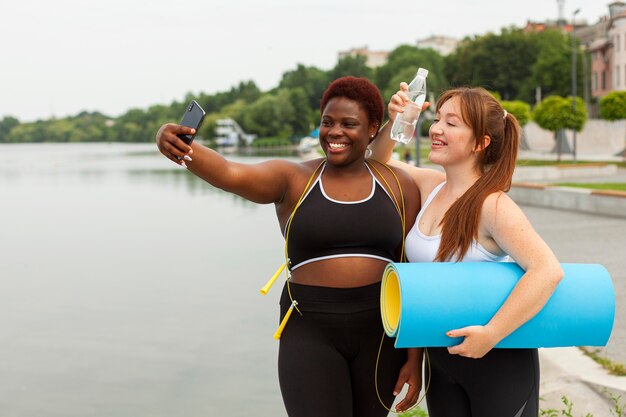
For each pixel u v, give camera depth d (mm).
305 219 3082
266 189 3074
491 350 2846
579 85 79875
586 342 2764
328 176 3172
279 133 130000
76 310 10195
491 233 2807
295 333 3092
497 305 2648
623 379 4730
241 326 8977
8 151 165625
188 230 19031
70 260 14586
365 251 3104
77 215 24281
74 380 7293
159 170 60438
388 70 117188
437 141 3008
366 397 3160
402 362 3221
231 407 6398
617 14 66312
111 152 145625
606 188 19156
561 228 13578
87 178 49344
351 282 3074
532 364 2904
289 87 145500
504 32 94188
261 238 16922
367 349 3102
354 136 3059
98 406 6594
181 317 9562
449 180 3074
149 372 7426
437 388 3045
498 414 2863
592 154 48188
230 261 13766
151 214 23781
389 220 3125
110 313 9930
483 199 2820
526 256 2666
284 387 3059
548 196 17766
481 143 2936
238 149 108938
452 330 2617
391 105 3189
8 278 12711
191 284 11656
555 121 35344
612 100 35469
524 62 90938
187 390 6875
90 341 8609
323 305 3066
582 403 4566
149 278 12320
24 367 7727
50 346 8461
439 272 2674
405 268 2684
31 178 50625
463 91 2992
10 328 9258
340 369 3049
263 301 10258
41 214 24875
